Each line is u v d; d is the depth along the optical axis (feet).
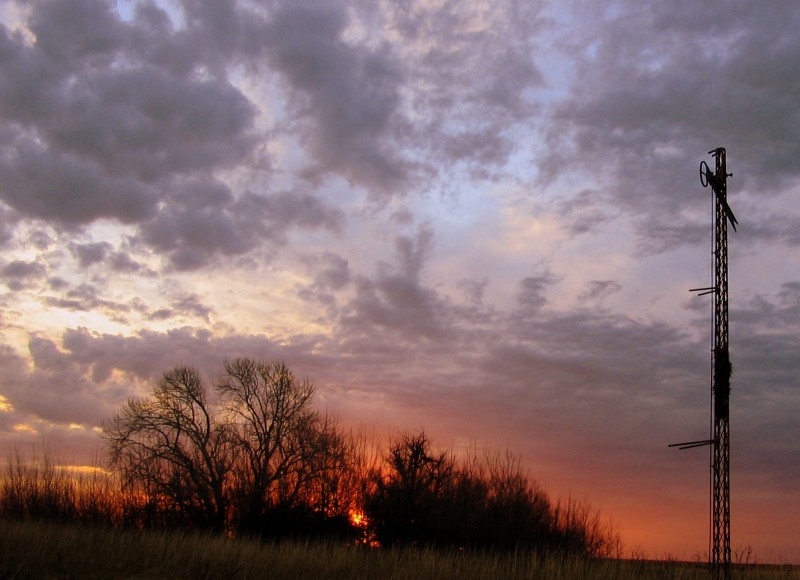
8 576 64.59
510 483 126.52
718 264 76.89
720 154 79.46
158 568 74.18
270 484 134.82
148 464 133.18
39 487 124.88
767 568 86.43
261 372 142.10
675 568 84.38
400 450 128.26
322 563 82.53
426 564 86.22
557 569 86.99
